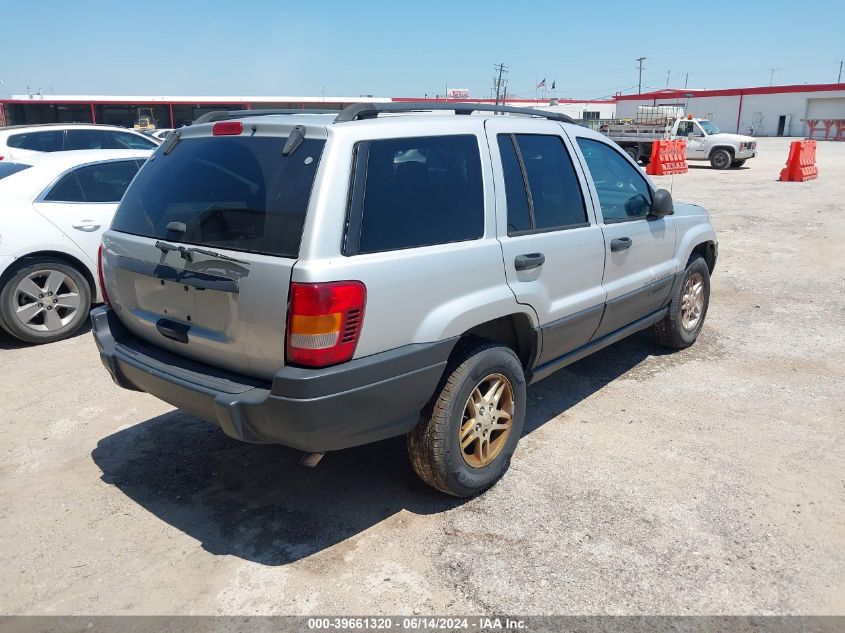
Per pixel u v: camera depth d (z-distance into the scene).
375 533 3.30
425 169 3.24
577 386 5.10
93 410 4.76
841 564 3.03
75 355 5.84
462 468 3.42
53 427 4.50
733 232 10.88
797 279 8.14
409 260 3.03
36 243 5.89
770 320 6.66
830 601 2.81
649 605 2.79
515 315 3.66
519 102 61.81
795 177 18.45
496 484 3.72
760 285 7.95
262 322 2.85
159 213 3.40
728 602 2.80
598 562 3.06
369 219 2.95
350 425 2.93
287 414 2.78
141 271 3.36
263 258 2.84
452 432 3.31
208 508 3.55
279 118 3.26
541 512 3.45
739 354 5.74
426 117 3.38
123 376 3.53
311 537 3.28
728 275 8.41
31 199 5.98
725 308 7.10
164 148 3.68
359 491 3.69
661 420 4.50
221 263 2.96
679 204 5.91
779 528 3.29
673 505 3.50
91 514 3.50
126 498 3.65
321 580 2.97
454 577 2.97
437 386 3.29
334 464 3.99
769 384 5.08
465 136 3.49
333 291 2.74
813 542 3.19
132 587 2.95
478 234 3.41
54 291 6.08
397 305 2.99
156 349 3.51
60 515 3.50
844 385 5.04
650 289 4.88
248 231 2.96
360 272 2.84
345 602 2.83
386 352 2.99
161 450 4.18
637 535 3.25
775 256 9.23
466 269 3.29
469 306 3.28
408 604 2.81
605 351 5.87
